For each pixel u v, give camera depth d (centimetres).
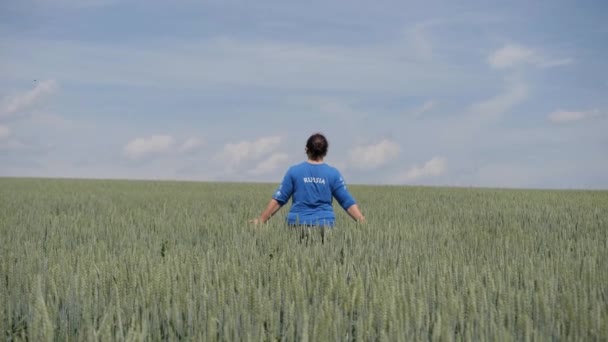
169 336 308
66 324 317
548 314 322
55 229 816
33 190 2147
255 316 321
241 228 762
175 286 370
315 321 292
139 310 352
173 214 1075
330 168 722
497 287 388
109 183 2995
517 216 1102
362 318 310
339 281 377
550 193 2058
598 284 423
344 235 664
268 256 532
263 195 1858
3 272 445
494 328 292
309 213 715
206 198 1681
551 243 689
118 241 696
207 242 687
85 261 486
